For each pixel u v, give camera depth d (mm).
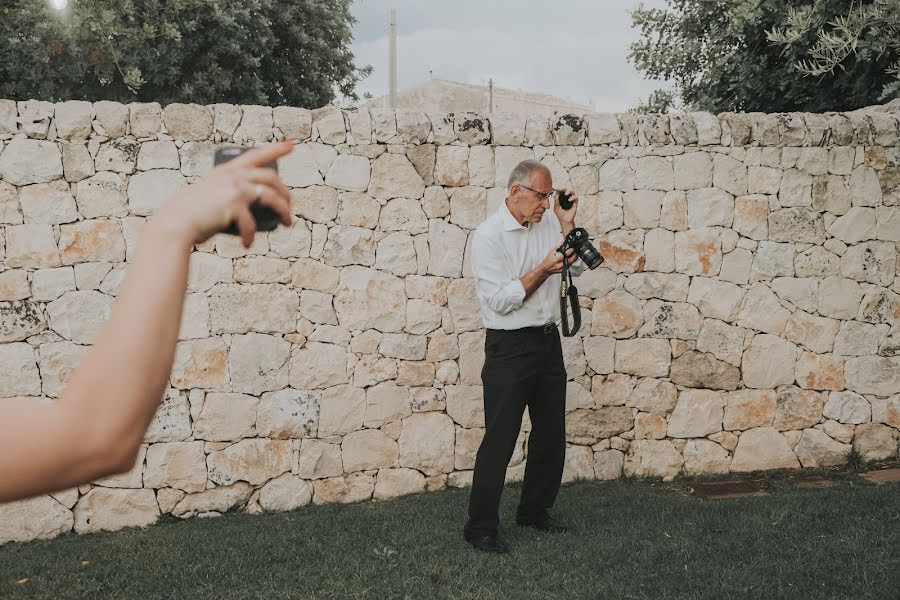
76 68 10008
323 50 13008
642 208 5391
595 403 5402
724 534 4152
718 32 7379
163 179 4793
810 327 5551
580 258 3953
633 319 5410
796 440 5555
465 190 5230
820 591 3373
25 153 4582
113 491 4715
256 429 4949
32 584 3760
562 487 5277
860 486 5117
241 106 4910
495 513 4031
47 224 4625
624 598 3387
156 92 10984
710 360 5469
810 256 5539
